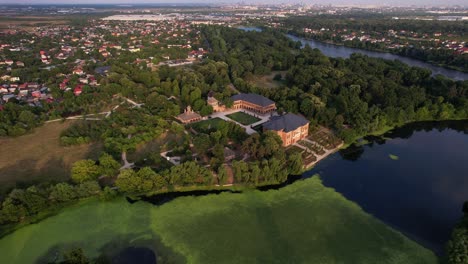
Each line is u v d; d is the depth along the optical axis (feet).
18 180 577.02
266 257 428.56
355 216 505.66
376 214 510.17
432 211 517.96
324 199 547.49
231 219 497.87
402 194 562.66
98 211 511.81
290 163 616.39
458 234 426.10
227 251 437.99
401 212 515.50
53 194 508.12
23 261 421.59
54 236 460.96
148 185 538.47
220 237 462.19
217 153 628.28
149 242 453.17
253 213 511.40
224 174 562.66
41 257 426.92
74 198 529.45
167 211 515.09
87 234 465.88
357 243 452.35
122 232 470.39
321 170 637.71
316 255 431.84
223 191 565.53
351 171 634.84
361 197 553.64
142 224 486.79
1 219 464.65
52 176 592.19
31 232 467.52
